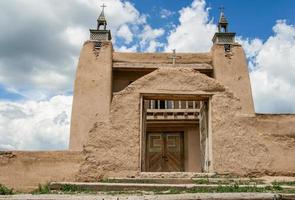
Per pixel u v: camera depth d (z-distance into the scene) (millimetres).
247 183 10195
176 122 20375
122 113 12250
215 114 12484
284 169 12055
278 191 8234
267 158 12102
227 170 11875
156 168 20781
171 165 20797
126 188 9375
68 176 11984
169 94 12672
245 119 12461
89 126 18625
